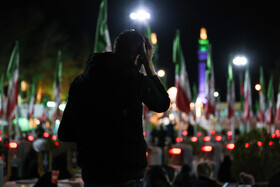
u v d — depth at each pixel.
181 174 13.39
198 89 83.88
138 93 3.88
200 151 23.66
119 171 3.78
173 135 30.69
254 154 6.24
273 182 4.77
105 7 18.44
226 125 57.69
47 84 69.94
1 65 59.69
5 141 13.66
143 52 4.08
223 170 14.31
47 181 8.73
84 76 4.01
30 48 68.50
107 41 18.38
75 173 12.43
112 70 3.90
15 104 28.16
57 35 70.94
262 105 43.84
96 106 3.87
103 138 3.82
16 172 16.45
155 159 18.23
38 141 14.59
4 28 62.91
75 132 4.01
